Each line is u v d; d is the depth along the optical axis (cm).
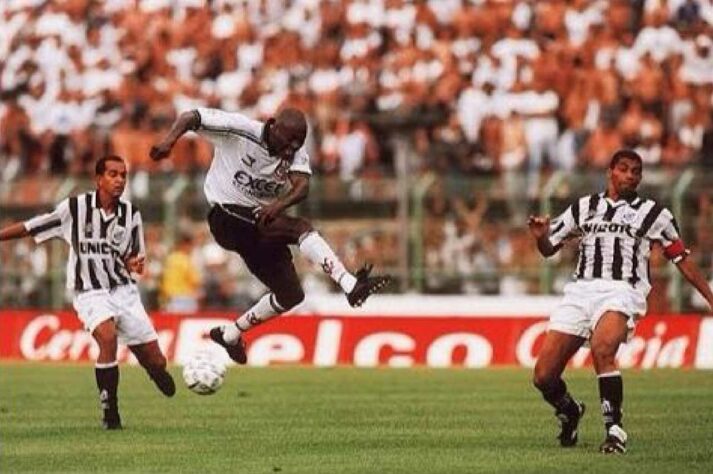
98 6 10706
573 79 9700
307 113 9856
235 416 4847
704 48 9825
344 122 9700
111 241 4344
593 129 9525
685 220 8256
